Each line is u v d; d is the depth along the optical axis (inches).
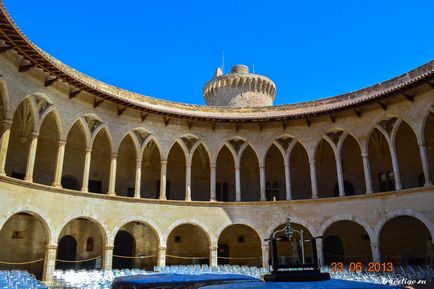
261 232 1608.0
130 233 1760.6
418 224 1592.0
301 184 1905.8
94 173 1715.1
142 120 1636.3
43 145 1558.8
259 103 2556.6
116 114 1573.6
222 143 1743.4
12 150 1446.9
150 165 1883.6
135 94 1748.3
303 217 1588.3
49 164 1568.7
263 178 1696.6
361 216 1485.0
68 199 1349.7
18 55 1186.0
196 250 1819.6
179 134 1706.4
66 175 1621.6
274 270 514.3
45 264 1240.8
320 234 1541.6
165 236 1539.1
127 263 1739.7
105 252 1414.9
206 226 1601.9
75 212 1362.0
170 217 1572.3
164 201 1579.7
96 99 1496.1
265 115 1750.7
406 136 1685.5
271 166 1956.2
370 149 1790.1
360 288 349.7
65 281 1050.7
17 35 1031.6
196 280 419.8
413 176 1648.6
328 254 1769.2
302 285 370.0
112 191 1496.1
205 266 1469.0
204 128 1747.0
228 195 1931.6
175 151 1927.9
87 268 1594.5
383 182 1739.7
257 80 2559.1
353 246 1729.8
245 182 1947.6
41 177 1535.4
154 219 1544.0
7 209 1133.7
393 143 1481.3
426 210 1334.9
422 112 1392.7
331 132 1648.6
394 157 1469.0
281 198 1918.1
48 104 1334.9
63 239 1573.6
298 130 1710.1
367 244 1699.1
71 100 1418.6
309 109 1824.6
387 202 1438.2
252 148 1763.0
